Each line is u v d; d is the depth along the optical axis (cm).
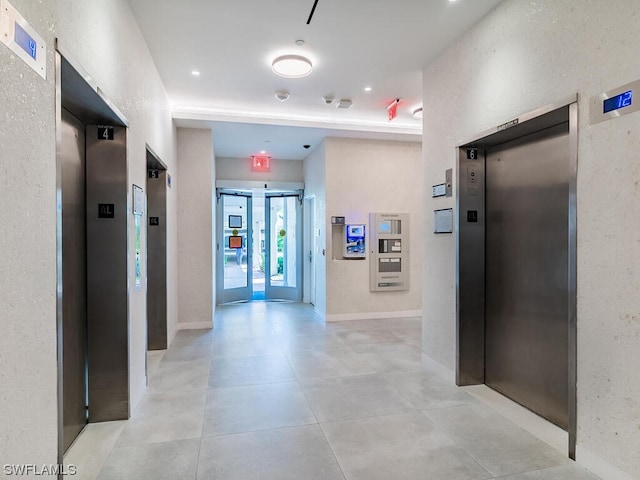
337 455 223
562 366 255
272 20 299
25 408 130
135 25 290
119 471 206
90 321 257
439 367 358
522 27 252
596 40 199
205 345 457
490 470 209
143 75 317
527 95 248
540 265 273
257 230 812
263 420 266
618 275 190
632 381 184
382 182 622
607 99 194
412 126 590
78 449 227
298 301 775
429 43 335
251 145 649
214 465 212
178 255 541
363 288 614
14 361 123
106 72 220
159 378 347
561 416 256
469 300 329
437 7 280
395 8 281
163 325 442
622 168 187
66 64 165
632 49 181
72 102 213
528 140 282
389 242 622
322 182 617
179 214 541
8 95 119
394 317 625
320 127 550
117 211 258
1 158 115
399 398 304
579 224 211
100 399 262
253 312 666
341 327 553
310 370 369
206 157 550
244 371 366
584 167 207
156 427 255
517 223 295
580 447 212
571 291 216
